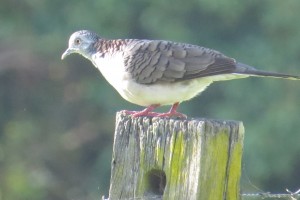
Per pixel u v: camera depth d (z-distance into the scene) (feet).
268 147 71.00
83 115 78.43
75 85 78.89
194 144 25.45
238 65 30.53
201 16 76.69
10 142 76.33
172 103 31.04
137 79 30.55
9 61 78.64
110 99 77.10
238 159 25.53
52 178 74.49
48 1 78.64
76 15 76.38
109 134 77.15
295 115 72.02
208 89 72.43
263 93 72.49
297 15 76.13
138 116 26.37
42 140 77.25
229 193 25.52
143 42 31.07
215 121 25.66
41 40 78.23
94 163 76.48
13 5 80.33
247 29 77.10
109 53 31.76
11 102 79.10
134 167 25.98
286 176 72.08
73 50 32.78
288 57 75.15
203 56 30.48
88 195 74.38
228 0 75.61
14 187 71.56
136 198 25.93
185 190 25.44
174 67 30.25
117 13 75.72
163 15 75.92
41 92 79.10
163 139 25.71
